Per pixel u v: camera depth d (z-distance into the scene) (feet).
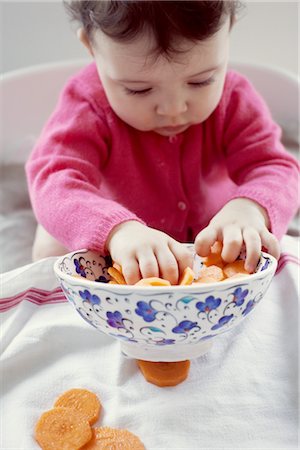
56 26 5.57
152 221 3.26
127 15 2.27
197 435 1.58
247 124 3.22
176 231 3.28
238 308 1.54
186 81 2.45
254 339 1.91
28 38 5.61
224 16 2.36
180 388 1.74
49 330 1.96
